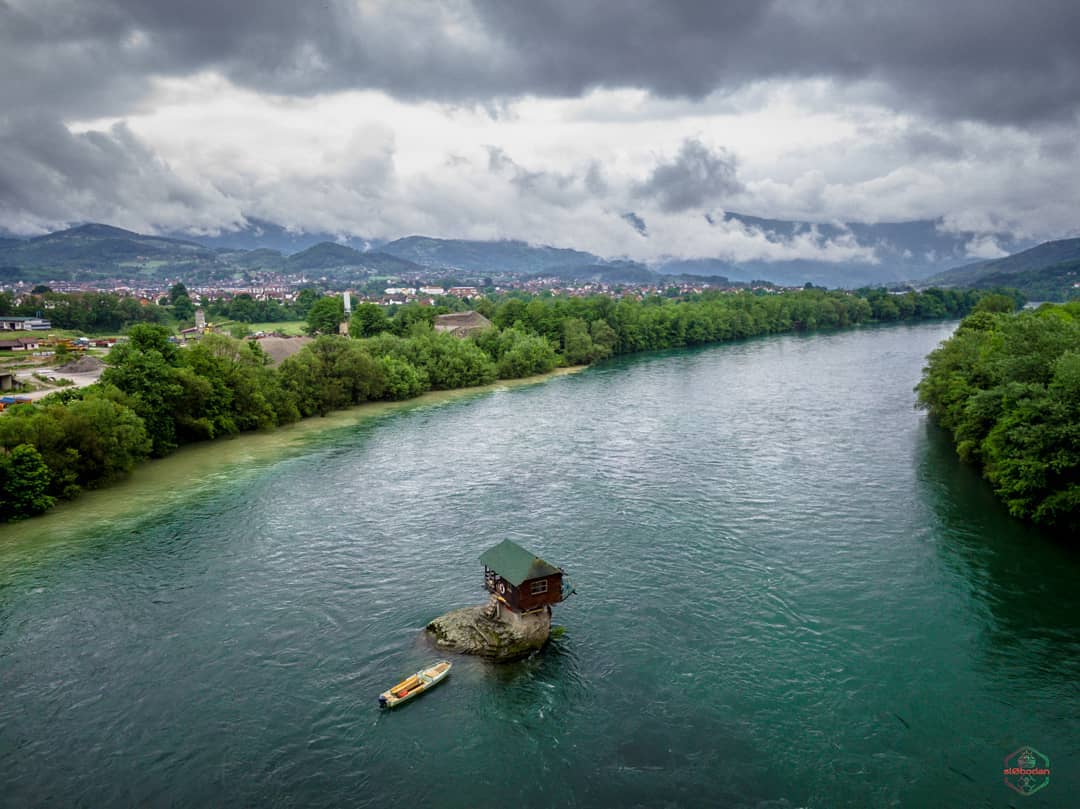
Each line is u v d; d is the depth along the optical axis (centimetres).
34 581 6175
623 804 3616
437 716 4350
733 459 9706
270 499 8350
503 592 5131
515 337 19075
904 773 3775
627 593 5847
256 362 13238
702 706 4381
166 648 5106
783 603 5631
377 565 6488
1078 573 6016
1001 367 7744
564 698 4503
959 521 7219
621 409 13512
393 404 14588
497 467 9569
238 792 3734
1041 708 4284
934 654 4878
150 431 10256
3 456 7781
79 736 4172
